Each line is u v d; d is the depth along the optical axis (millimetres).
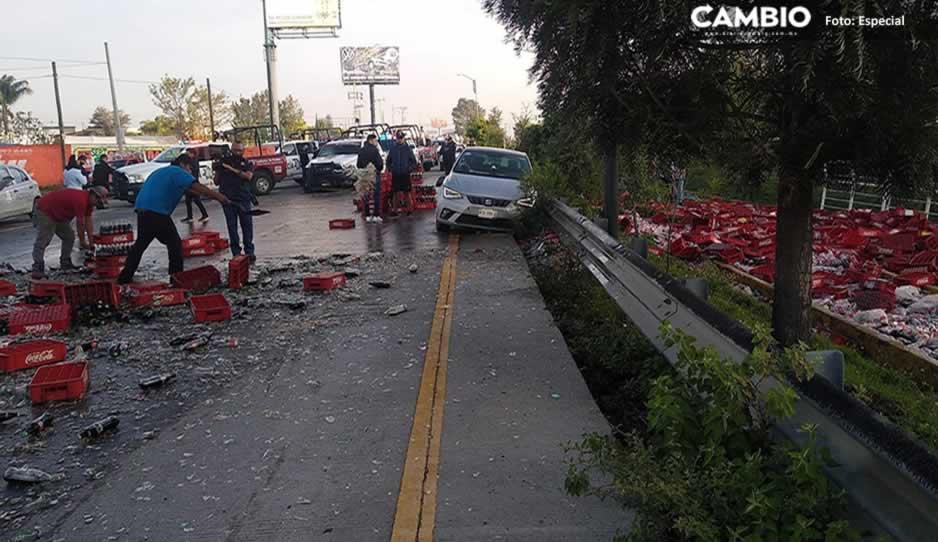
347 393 5055
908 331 6203
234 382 5441
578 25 3242
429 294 8148
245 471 3920
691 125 3516
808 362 2705
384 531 3242
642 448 2797
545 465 3783
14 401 5234
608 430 4230
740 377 2682
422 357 5789
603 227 8180
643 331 5152
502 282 8602
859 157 3230
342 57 86688
